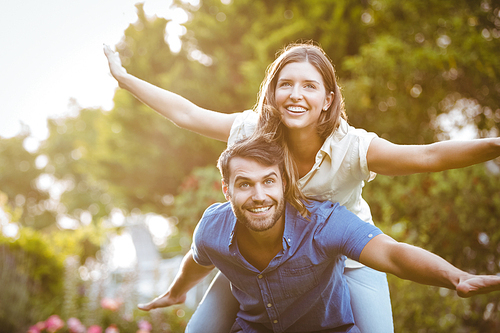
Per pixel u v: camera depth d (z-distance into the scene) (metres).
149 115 9.69
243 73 8.36
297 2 9.09
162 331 5.56
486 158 1.61
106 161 10.66
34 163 22.53
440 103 7.28
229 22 9.12
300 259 1.89
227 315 2.38
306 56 1.98
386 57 6.84
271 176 1.80
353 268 2.35
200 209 6.31
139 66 9.92
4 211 7.12
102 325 5.57
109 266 7.23
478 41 6.46
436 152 1.72
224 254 1.99
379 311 2.29
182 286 2.55
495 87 6.68
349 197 2.24
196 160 10.01
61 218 22.17
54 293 6.57
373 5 7.91
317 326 2.12
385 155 1.89
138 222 13.12
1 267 6.17
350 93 7.19
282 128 2.03
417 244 5.37
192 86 9.09
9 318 5.65
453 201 5.59
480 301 5.11
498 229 5.47
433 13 7.14
